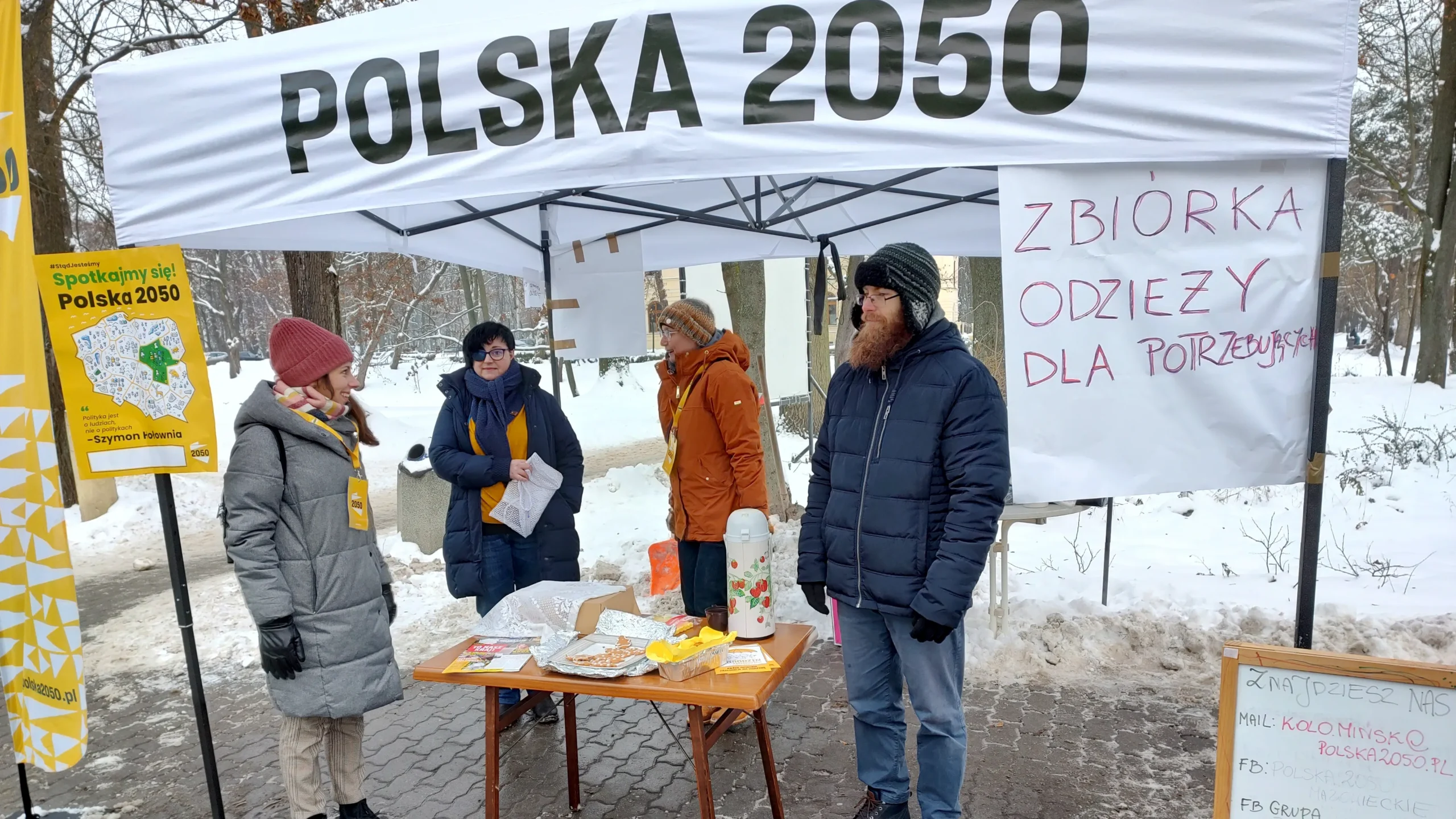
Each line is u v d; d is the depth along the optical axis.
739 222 4.47
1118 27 2.10
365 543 2.73
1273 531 6.27
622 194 4.90
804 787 3.15
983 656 4.21
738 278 7.61
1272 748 1.85
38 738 2.84
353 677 2.64
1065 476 2.20
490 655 2.62
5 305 2.69
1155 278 2.19
